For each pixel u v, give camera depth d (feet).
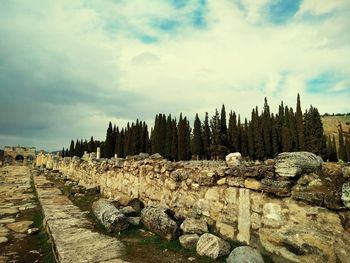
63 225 24.38
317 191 14.47
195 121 188.75
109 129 224.33
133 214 28.27
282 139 179.83
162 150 189.98
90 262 16.24
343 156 206.80
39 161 191.72
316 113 176.65
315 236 14.08
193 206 23.90
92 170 55.98
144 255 17.72
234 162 23.27
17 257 18.98
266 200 17.12
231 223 19.63
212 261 16.80
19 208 37.04
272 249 16.25
